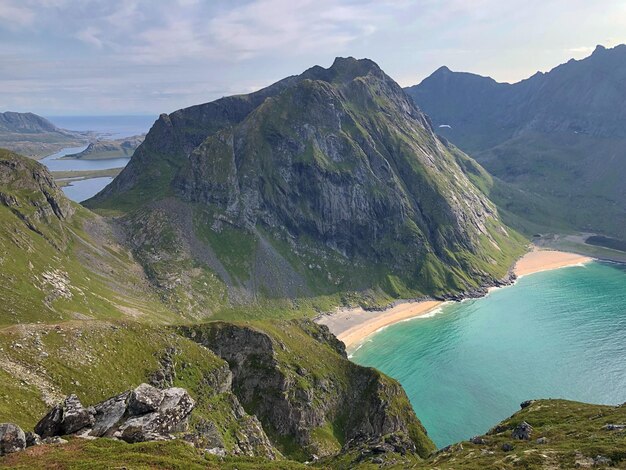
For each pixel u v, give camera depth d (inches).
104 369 3400.6
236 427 3878.0
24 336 3282.5
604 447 2100.1
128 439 2177.7
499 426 3339.1
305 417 4830.2
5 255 6382.9
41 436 2143.2
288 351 5472.4
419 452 4906.5
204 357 4365.2
